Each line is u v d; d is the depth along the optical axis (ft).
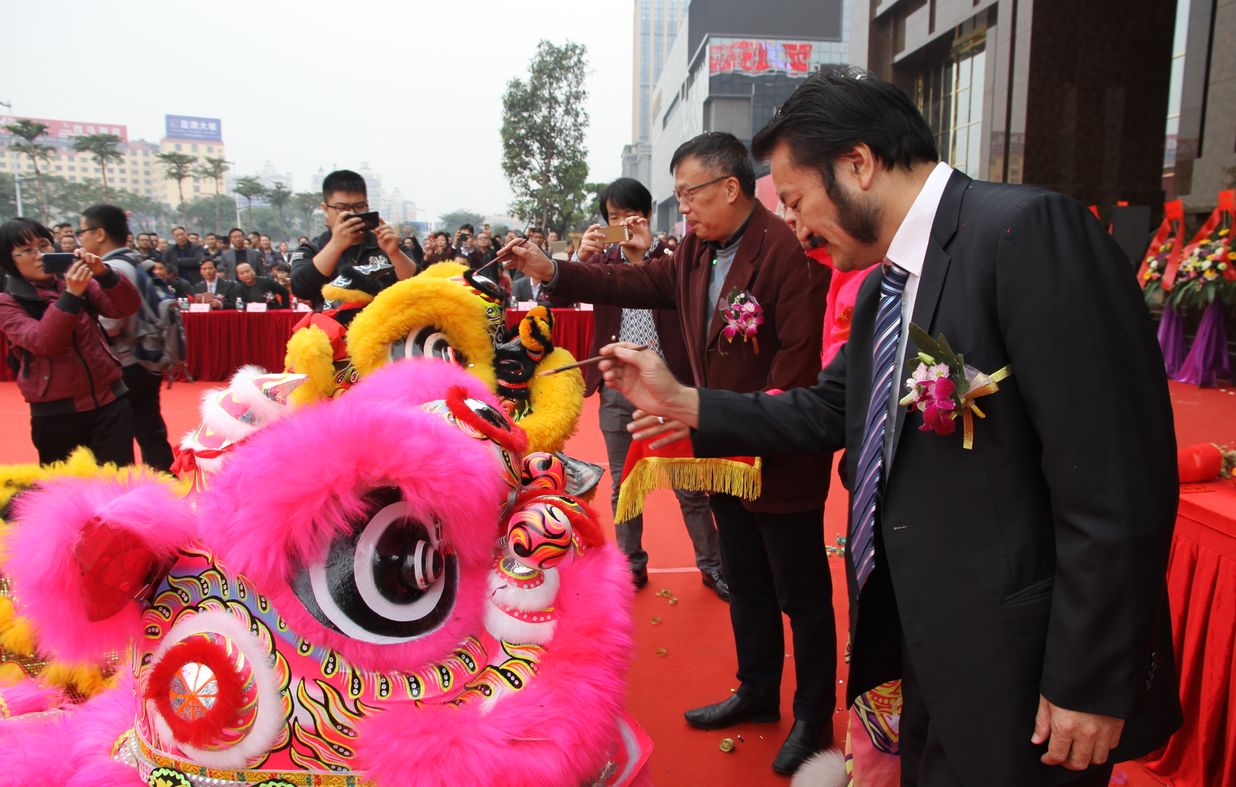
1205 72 29.55
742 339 7.98
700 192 7.86
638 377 5.47
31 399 11.99
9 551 3.97
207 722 3.70
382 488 3.96
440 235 41.91
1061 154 31.22
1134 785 7.48
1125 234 25.17
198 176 214.69
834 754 7.11
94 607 3.72
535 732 4.00
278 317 33.19
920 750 4.90
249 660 3.82
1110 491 3.64
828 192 4.48
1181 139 30.76
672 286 9.19
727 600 12.01
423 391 4.99
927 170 4.45
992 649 4.06
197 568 4.05
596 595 4.73
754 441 5.38
